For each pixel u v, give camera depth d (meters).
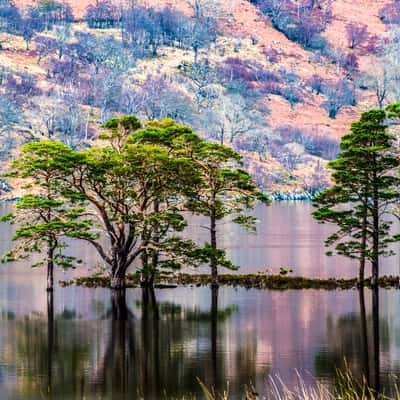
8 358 63.41
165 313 81.75
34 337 70.69
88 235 91.00
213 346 67.06
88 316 80.38
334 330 72.88
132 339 69.88
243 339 69.44
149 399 53.09
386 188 92.00
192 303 87.38
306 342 68.31
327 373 58.59
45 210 88.25
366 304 85.88
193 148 90.62
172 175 87.19
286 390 54.31
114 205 90.00
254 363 61.44
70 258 92.62
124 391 54.94
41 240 89.19
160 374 58.72
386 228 92.38
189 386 55.88
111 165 85.06
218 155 90.81
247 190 95.06
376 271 91.81
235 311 82.44
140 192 92.12
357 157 89.12
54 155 85.56
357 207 91.38
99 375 58.78
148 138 88.75
